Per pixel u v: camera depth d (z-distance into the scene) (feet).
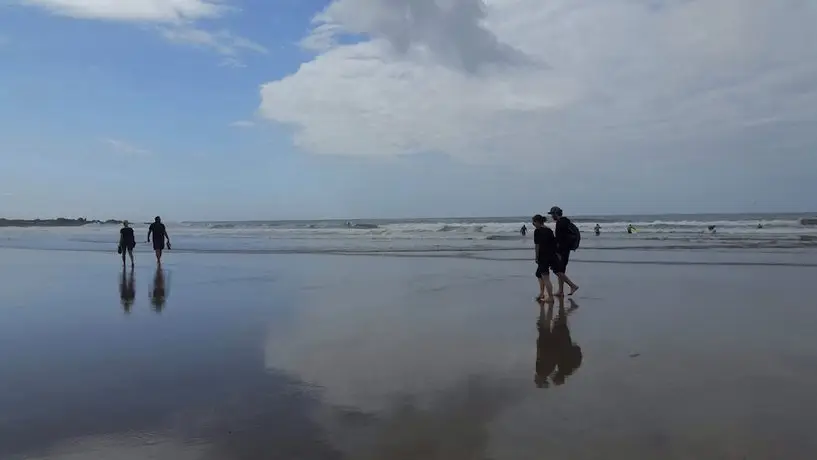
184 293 40.81
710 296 36.96
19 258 78.28
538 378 19.11
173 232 207.82
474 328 27.73
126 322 29.78
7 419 15.58
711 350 22.58
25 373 20.13
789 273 49.67
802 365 20.17
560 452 13.09
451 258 72.74
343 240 130.11
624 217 381.60
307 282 47.39
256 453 13.29
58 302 36.81
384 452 13.26
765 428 14.32
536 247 36.11
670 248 84.84
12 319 30.78
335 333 26.76
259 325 28.81
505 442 13.73
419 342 24.73
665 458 12.71
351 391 17.84
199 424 15.11
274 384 18.66
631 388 17.83
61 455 13.29
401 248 95.20
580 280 46.52
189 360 21.85
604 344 23.91
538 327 27.81
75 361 21.76
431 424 14.97
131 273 55.67
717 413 15.44
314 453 13.25
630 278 47.37
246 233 186.29
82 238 166.09
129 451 13.48
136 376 19.67
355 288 43.27
